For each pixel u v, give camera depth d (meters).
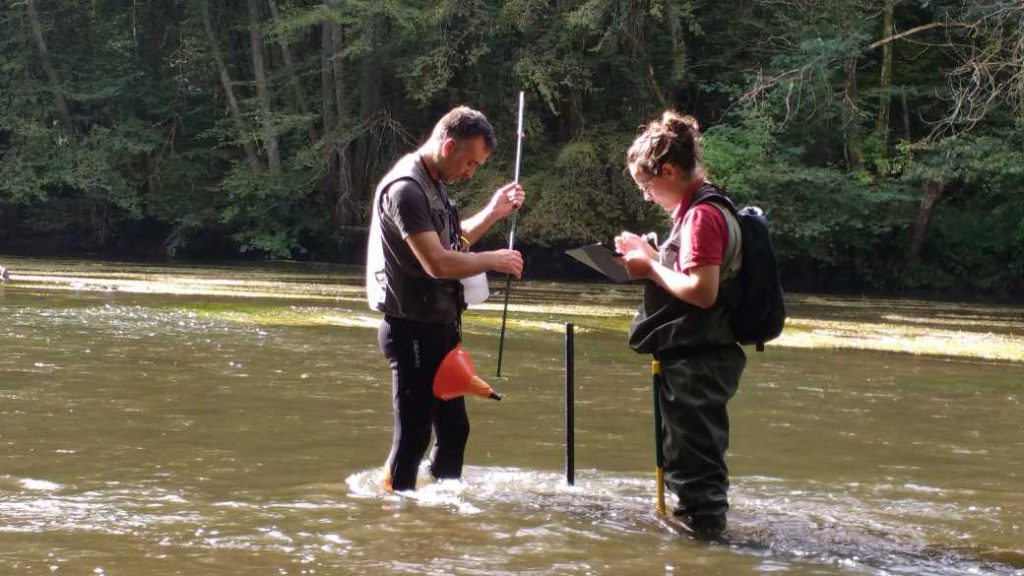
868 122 26.77
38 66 31.48
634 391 7.18
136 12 32.22
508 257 4.19
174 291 15.27
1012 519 3.99
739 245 3.74
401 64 27.66
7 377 6.80
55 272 19.84
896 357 9.92
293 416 5.74
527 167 26.81
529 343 10.06
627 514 3.88
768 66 25.69
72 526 3.47
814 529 3.75
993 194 25.11
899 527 3.82
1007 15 20.36
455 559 3.21
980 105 21.61
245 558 3.16
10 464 4.39
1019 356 10.21
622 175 25.55
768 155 23.97
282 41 28.11
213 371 7.40
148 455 4.65
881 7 25.39
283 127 28.72
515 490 4.22
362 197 29.36
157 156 31.38
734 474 4.67
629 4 24.89
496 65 27.11
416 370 4.19
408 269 4.18
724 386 3.80
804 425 6.04
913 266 25.64
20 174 29.61
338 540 3.39
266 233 29.69
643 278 3.88
